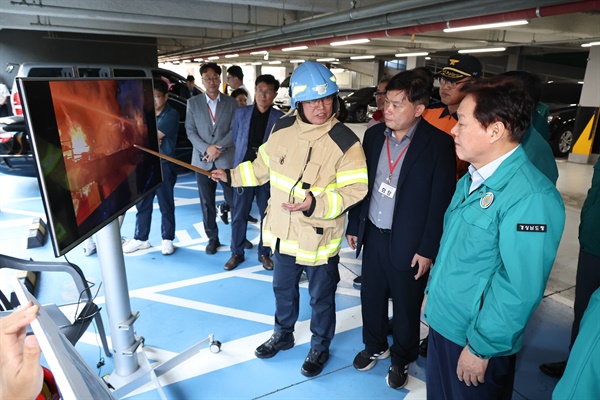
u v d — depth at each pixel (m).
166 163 3.44
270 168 2.02
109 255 1.82
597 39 7.73
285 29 8.37
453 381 1.44
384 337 2.21
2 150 4.88
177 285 3.08
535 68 15.29
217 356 2.31
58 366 0.64
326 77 1.77
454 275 1.35
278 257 2.11
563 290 3.13
